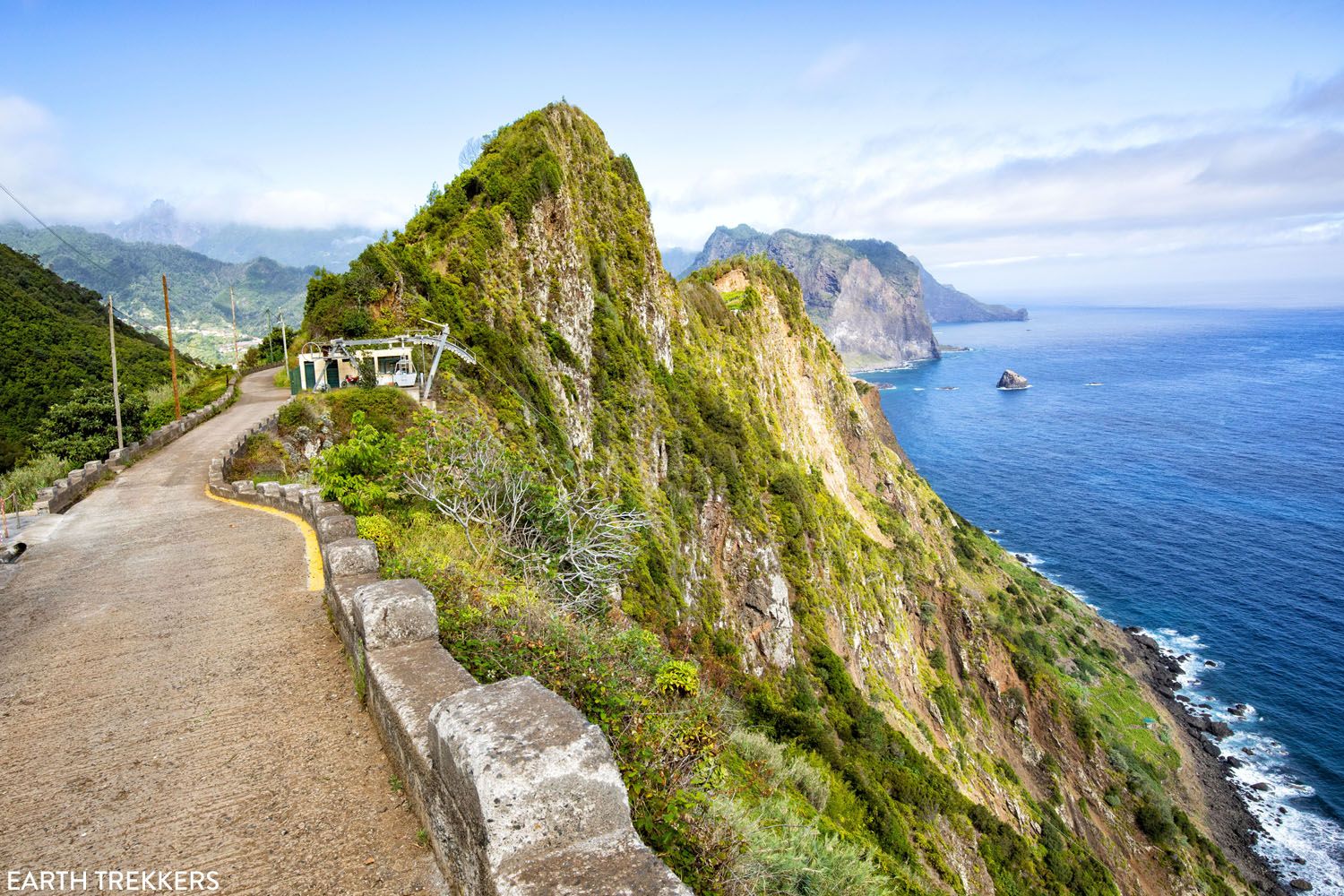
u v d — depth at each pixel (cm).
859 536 6775
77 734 748
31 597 1230
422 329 3741
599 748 455
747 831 748
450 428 1809
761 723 2645
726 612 4403
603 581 1734
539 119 5422
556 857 417
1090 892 3925
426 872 522
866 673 5256
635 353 5272
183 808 616
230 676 865
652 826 557
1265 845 4809
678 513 4625
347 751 687
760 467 5741
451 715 490
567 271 4931
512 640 786
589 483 3825
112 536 1705
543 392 4094
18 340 5909
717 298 7394
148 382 6462
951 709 5756
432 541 1302
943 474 13950
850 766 2638
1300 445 14488
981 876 3306
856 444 9269
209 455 3123
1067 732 5700
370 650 712
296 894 509
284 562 1362
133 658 937
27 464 3625
